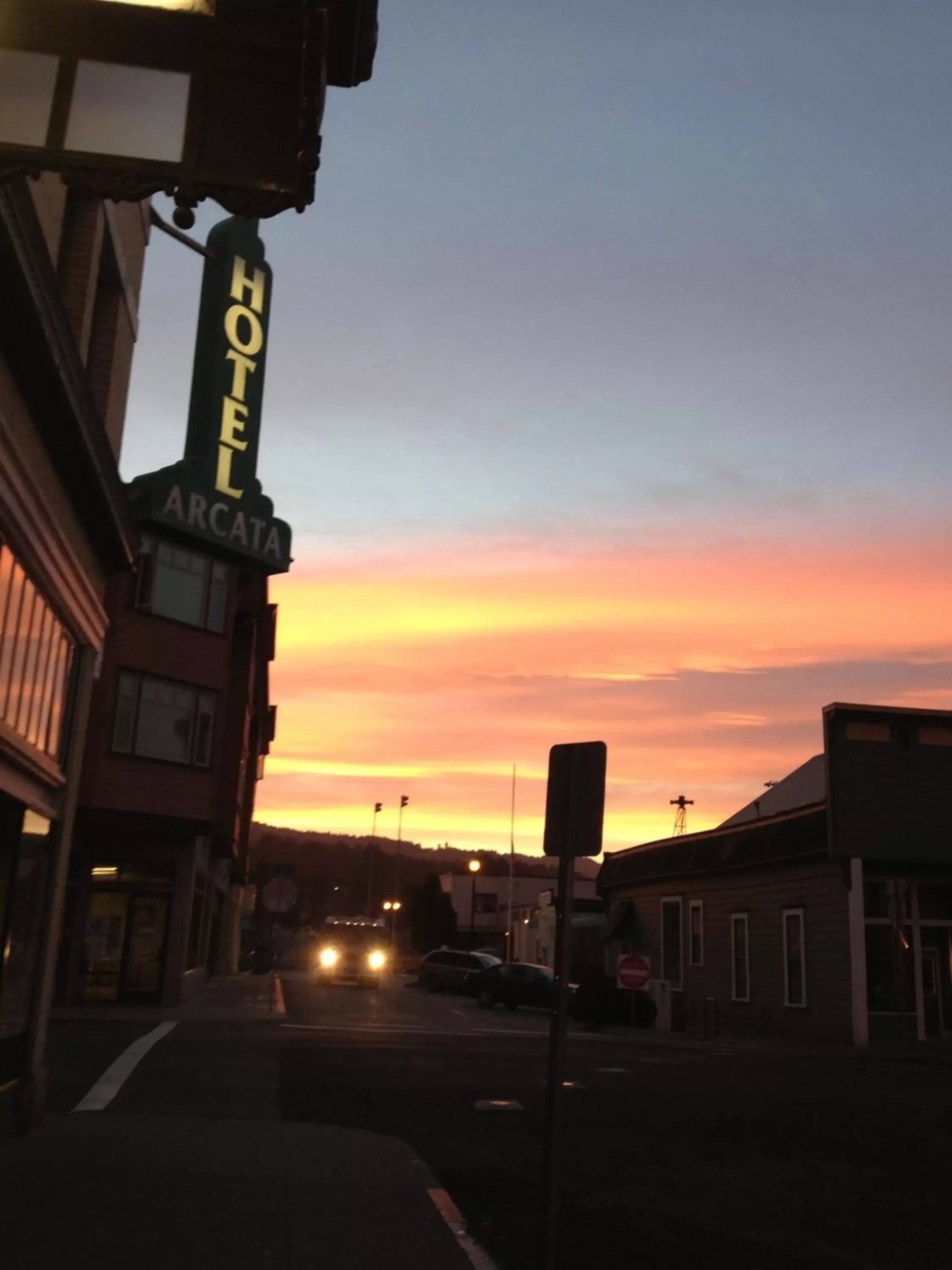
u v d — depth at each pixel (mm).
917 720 28594
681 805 76375
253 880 107250
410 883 169125
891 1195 9438
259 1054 17531
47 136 4848
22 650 9406
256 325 28484
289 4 4965
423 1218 7957
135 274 15453
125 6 4949
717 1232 8117
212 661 27625
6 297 8000
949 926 28141
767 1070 19312
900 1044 26234
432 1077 15836
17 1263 6477
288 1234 7336
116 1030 20609
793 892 30062
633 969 28516
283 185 4895
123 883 27625
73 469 10258
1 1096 9828
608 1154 10898
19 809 9969
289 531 28750
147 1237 7070
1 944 9734
